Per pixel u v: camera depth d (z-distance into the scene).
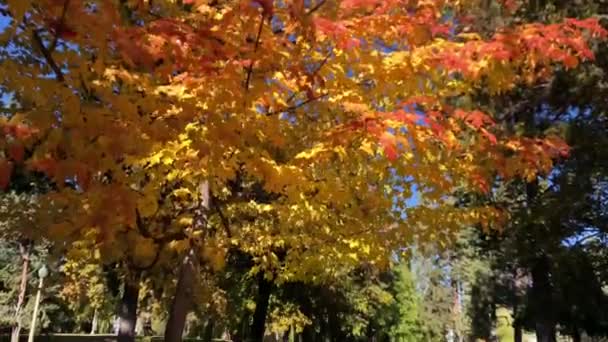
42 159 2.69
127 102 2.96
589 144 11.56
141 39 2.99
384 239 5.67
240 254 15.72
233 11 3.11
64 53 3.13
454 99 9.07
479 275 36.53
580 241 14.83
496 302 35.41
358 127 3.77
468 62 3.97
